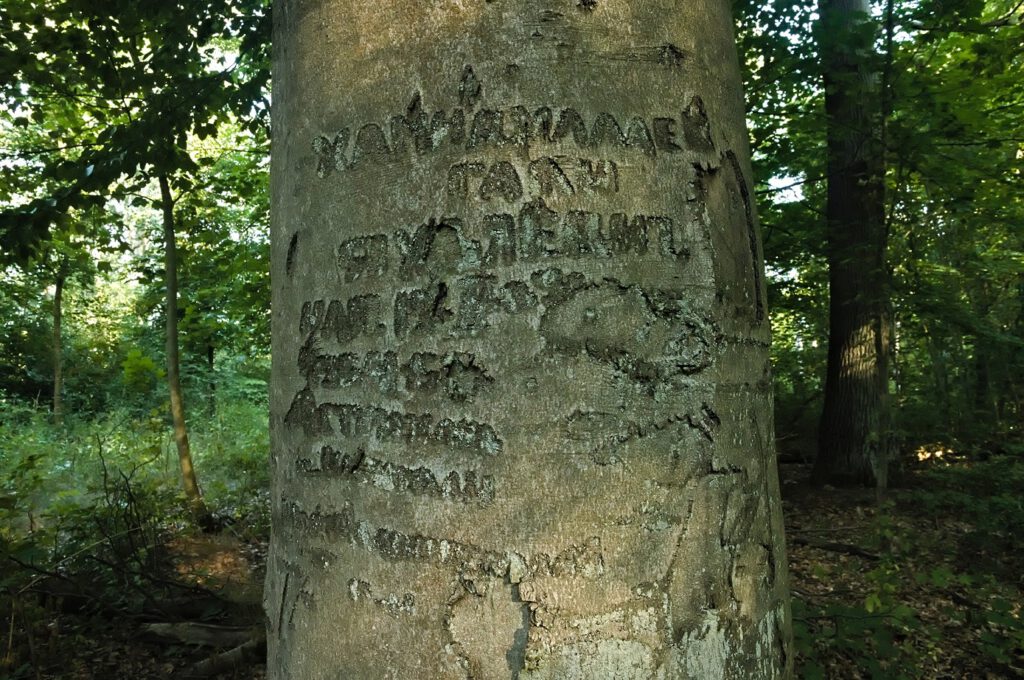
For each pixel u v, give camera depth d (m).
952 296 7.37
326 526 1.16
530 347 1.05
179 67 4.93
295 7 1.27
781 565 1.26
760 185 8.08
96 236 7.09
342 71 1.17
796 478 8.51
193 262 7.47
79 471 7.23
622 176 1.10
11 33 4.54
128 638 3.68
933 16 5.58
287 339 1.25
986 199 6.51
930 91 5.75
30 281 12.70
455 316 1.07
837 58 6.09
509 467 1.04
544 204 1.07
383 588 1.09
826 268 9.15
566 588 1.03
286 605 1.22
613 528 1.05
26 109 5.43
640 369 1.08
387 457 1.10
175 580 4.34
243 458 8.12
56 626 3.56
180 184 6.41
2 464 7.74
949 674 3.50
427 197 1.09
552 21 1.10
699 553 1.10
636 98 1.13
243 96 4.99
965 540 5.36
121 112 6.02
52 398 14.72
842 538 5.95
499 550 1.03
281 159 1.29
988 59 6.16
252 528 6.10
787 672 1.24
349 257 1.15
